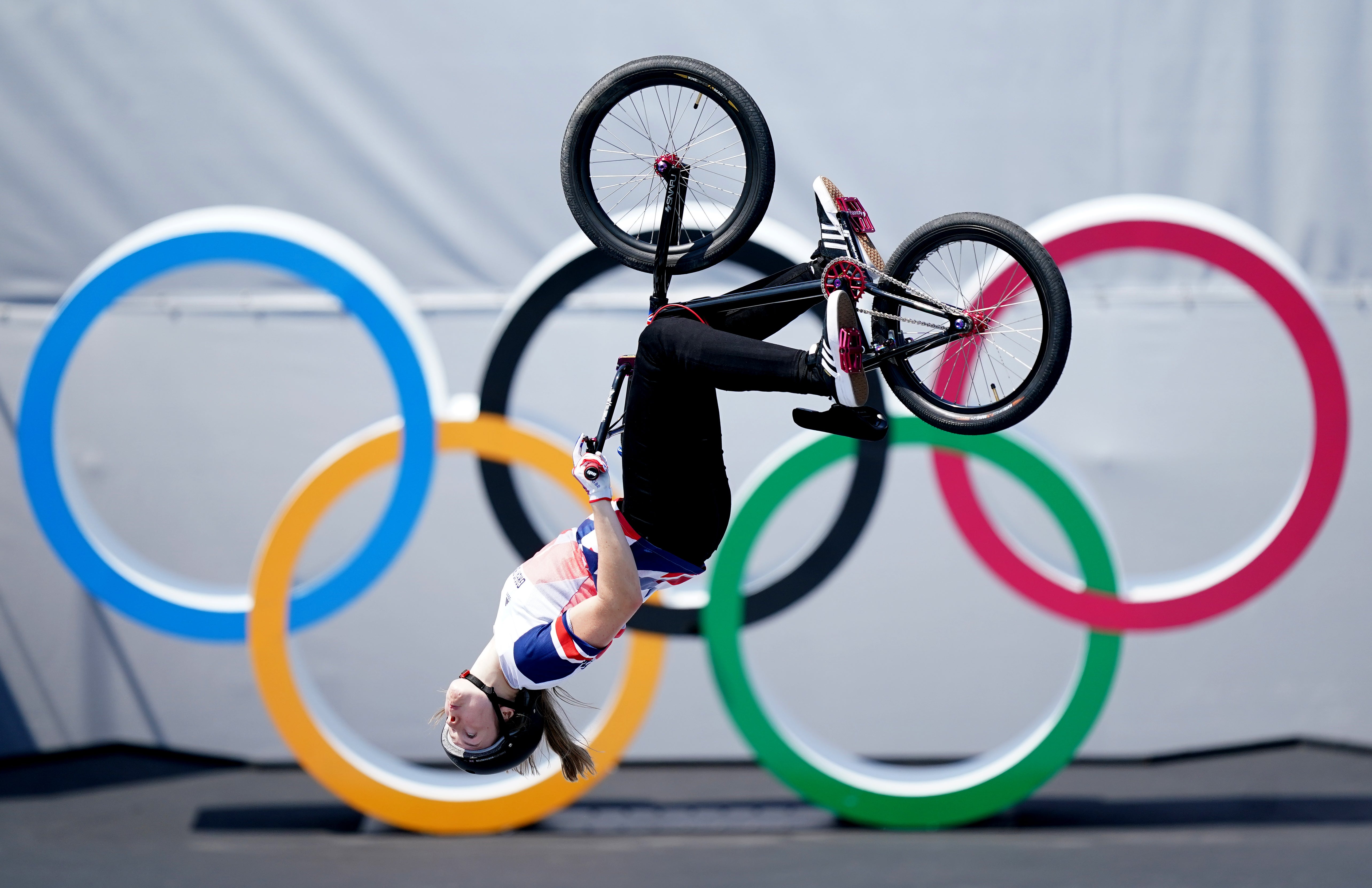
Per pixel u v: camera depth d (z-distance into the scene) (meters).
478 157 23.42
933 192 23.17
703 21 23.05
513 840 20.94
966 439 20.39
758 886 18.69
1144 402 23.53
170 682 24.50
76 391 23.73
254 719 24.58
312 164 23.42
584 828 21.45
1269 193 23.05
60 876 19.12
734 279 23.58
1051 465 20.53
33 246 23.56
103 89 23.31
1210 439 23.47
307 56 23.28
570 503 23.97
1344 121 22.89
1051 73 22.97
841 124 23.12
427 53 23.28
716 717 24.53
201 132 23.33
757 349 9.14
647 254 10.35
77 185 23.44
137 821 21.67
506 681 10.75
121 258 20.64
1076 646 23.84
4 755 24.36
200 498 23.84
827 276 9.66
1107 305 23.52
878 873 19.19
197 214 21.17
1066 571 23.75
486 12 23.19
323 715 21.50
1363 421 23.44
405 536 20.67
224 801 22.73
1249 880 18.69
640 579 10.23
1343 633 23.83
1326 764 23.52
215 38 23.22
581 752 11.74
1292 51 22.86
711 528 10.05
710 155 22.20
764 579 20.89
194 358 23.78
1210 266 23.36
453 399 23.66
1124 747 24.31
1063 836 20.75
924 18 22.98
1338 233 23.08
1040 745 21.02
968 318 9.78
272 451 23.83
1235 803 21.98
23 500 24.03
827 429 9.52
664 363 9.45
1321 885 18.48
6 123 23.38
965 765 21.78
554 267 20.22
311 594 20.86
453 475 24.00
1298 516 20.70
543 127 23.33
